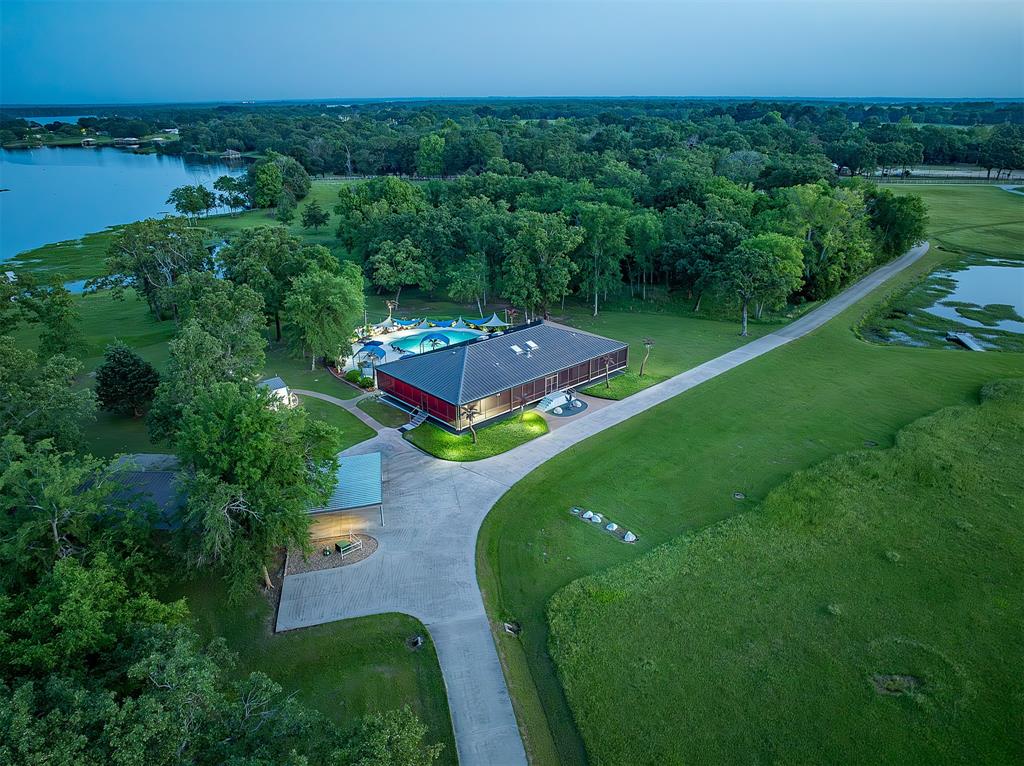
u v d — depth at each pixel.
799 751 25.67
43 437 38.97
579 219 87.75
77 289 102.81
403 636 32.38
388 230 98.50
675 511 42.31
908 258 114.69
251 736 20.61
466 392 52.34
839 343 74.38
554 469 47.75
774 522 40.09
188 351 44.28
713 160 154.25
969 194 161.62
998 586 34.38
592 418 56.28
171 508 38.53
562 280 81.06
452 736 27.03
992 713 27.12
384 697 29.02
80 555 29.14
